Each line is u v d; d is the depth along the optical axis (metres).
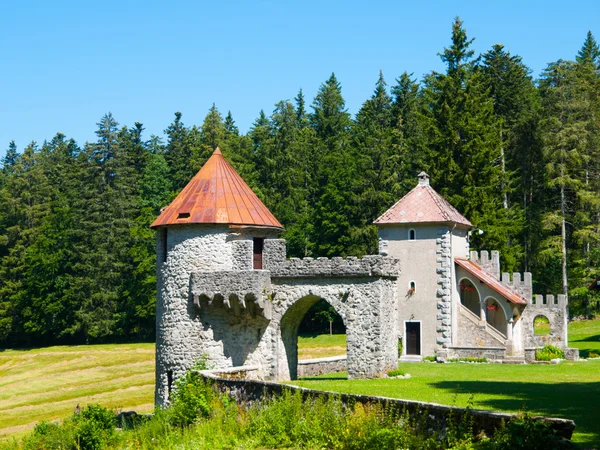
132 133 119.44
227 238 41.19
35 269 92.56
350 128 106.62
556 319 51.88
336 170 85.44
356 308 38.88
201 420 28.80
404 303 49.50
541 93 85.50
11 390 59.66
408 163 76.12
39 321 91.69
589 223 73.38
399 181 77.31
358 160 82.75
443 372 38.88
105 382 60.34
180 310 41.06
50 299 91.88
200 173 43.38
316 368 44.56
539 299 52.47
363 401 23.12
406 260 49.75
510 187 75.19
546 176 72.06
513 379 35.03
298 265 40.34
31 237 97.12
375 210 76.75
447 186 65.81
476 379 35.16
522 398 27.09
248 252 40.94
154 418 31.83
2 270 95.38
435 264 49.03
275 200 86.19
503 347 47.72
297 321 42.56
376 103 97.88
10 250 96.94
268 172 90.06
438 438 19.95
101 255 90.88
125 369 65.38
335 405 23.84
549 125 73.50
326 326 82.75
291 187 87.69
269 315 40.66
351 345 38.84
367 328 38.53
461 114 67.00
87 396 55.31
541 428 17.31
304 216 84.94
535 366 41.81
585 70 78.56
